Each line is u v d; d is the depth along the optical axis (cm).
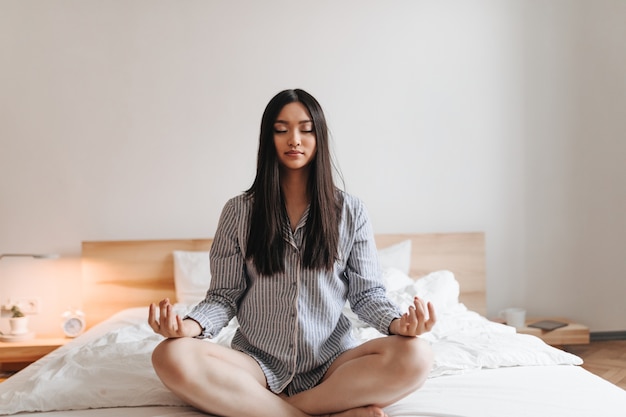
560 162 377
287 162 173
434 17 369
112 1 353
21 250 350
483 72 372
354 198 187
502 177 374
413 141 369
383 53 366
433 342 233
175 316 160
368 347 166
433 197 370
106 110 353
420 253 357
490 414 163
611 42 378
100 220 353
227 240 182
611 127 379
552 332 339
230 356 167
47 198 351
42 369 197
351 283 184
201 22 358
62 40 350
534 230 376
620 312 379
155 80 355
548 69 375
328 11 364
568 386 187
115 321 299
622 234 380
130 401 177
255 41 360
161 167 356
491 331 249
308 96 177
